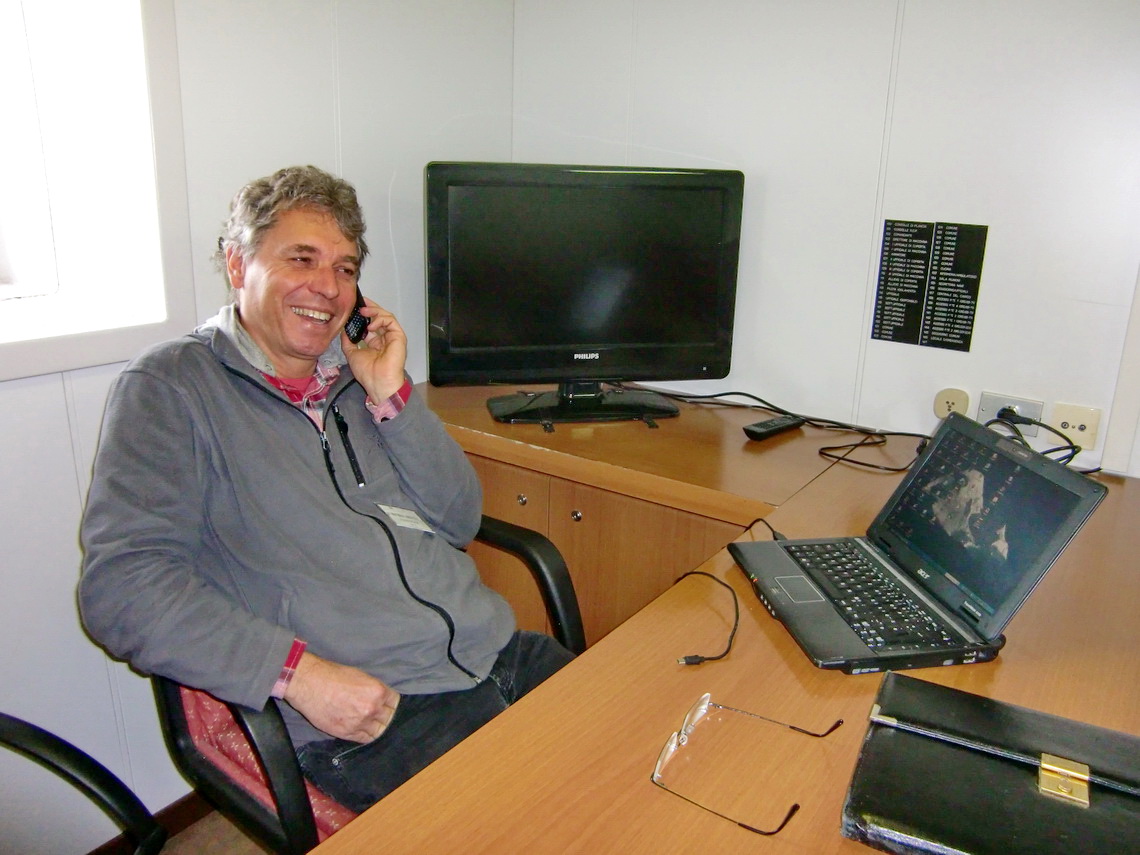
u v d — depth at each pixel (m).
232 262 1.28
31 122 1.48
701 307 1.95
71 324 1.46
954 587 1.09
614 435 1.84
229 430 1.21
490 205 1.81
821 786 0.81
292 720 1.19
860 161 1.82
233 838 1.75
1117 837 0.72
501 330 1.89
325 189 1.27
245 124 1.63
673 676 0.98
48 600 1.46
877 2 1.73
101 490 1.08
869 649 1.00
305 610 1.20
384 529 1.31
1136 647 1.06
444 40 2.04
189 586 1.07
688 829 0.75
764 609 1.13
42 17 1.44
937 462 1.24
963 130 1.69
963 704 0.90
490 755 0.84
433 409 1.99
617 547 1.71
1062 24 1.56
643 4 2.03
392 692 1.14
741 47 1.91
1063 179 1.61
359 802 1.12
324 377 1.40
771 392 2.05
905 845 0.72
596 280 1.90
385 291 2.05
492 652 1.35
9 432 1.37
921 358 1.83
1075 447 1.61
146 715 1.65
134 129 1.48
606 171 1.83
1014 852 0.70
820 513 1.44
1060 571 1.27
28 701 1.47
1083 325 1.65
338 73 1.80
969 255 1.73
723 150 1.99
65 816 1.55
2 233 1.51
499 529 1.43
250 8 1.60
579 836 0.74
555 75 2.20
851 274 1.88
